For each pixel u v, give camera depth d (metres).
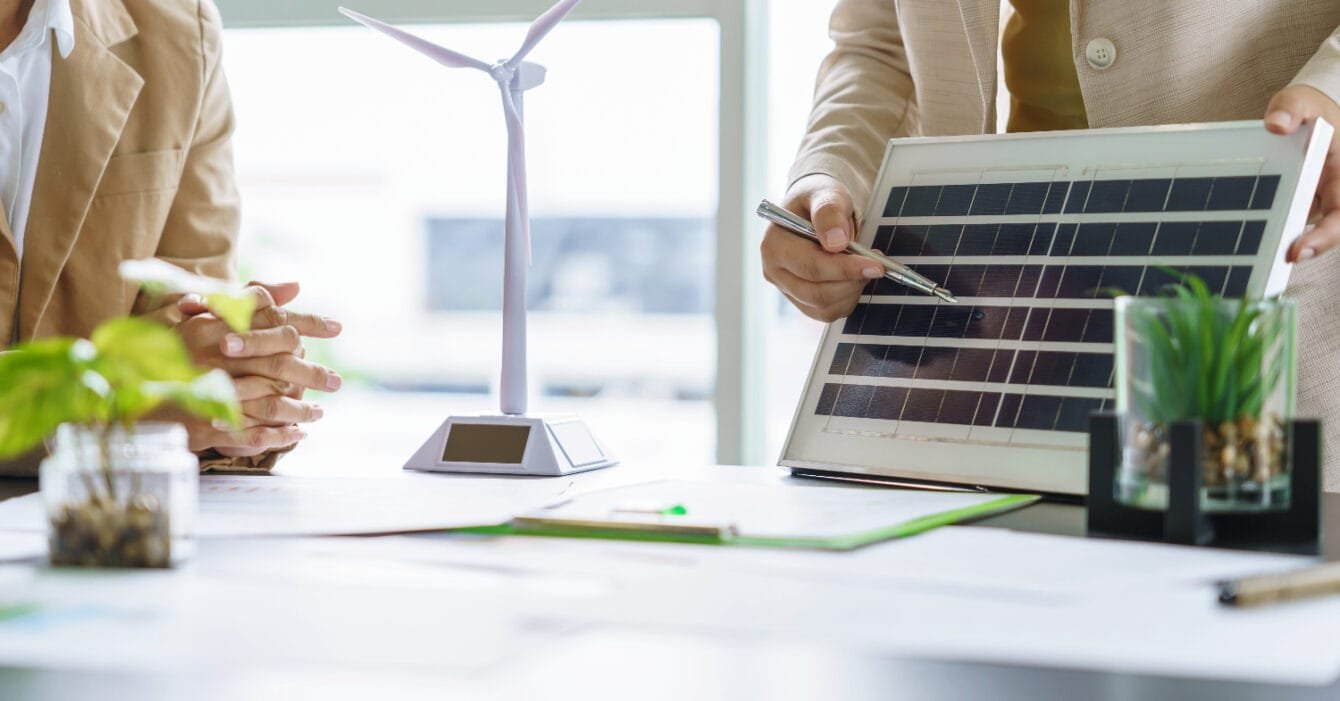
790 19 2.50
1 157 1.43
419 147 3.30
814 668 0.51
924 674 0.50
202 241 1.52
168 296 1.43
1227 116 1.27
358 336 3.88
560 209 3.59
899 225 1.21
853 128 1.39
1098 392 1.03
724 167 2.47
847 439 1.14
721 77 2.46
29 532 0.82
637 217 3.57
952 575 0.68
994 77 1.33
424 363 3.96
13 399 0.66
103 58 1.45
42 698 0.47
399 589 0.65
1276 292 0.99
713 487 1.04
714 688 0.48
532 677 0.49
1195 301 0.79
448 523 0.84
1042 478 1.02
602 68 2.62
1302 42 1.24
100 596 0.63
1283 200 1.00
